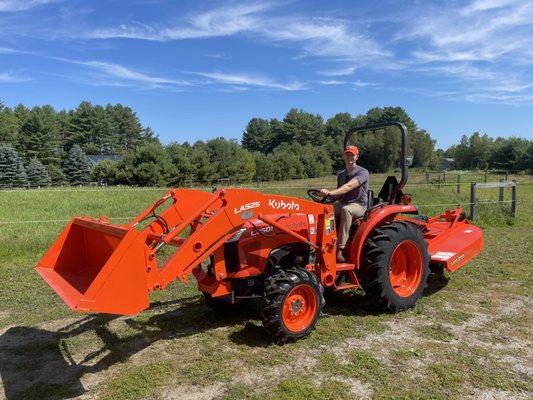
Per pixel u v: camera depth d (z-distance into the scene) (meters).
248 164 60.81
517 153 72.69
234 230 4.64
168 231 5.11
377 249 5.30
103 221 4.86
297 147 73.81
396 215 6.00
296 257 5.15
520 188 26.11
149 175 50.25
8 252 8.09
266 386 3.84
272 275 4.82
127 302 3.84
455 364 4.20
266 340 4.75
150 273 4.04
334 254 5.23
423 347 4.56
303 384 3.84
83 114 107.38
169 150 53.91
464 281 6.77
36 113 77.56
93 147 105.06
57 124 97.88
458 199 16.06
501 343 4.66
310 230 5.10
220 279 4.75
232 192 4.58
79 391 3.81
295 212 5.01
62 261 4.65
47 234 9.36
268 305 4.50
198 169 54.66
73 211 14.32
